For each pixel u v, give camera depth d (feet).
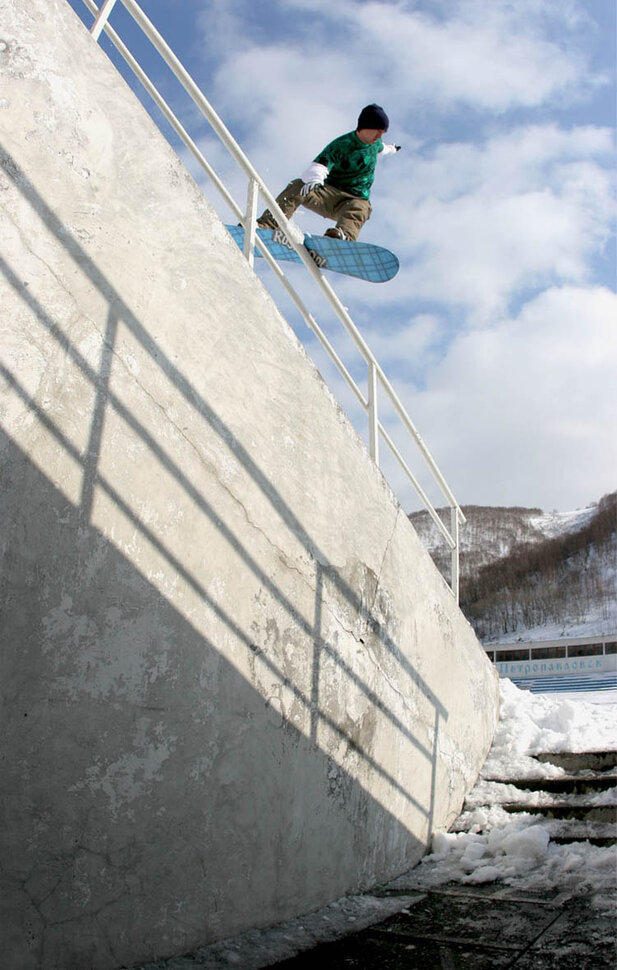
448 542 17.03
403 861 12.21
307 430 11.30
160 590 8.45
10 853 6.71
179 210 9.51
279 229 14.93
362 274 14.37
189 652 8.70
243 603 9.59
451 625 15.21
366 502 12.50
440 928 9.35
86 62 8.64
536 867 11.51
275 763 9.73
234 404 9.93
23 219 7.61
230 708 9.14
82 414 7.84
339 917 9.85
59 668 7.30
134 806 7.84
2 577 6.90
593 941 8.45
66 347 7.79
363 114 15.99
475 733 15.64
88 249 8.21
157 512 8.55
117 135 8.82
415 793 12.87
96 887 7.36
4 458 7.05
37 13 8.14
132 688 7.98
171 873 8.11
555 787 14.23
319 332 13.21
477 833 13.48
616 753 14.34
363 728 11.64
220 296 9.95
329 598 11.25
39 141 7.91
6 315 7.28
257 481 10.13
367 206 16.26
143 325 8.73
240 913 8.87
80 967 7.11
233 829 8.95
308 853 10.08
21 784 6.87
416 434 15.53
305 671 10.52
